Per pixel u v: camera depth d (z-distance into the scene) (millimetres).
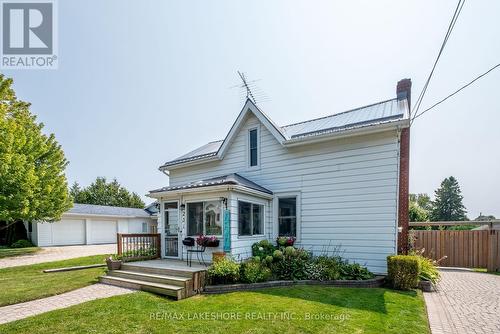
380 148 8266
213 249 8586
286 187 9977
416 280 6688
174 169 13672
